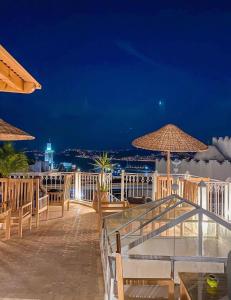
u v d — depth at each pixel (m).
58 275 5.60
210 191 9.02
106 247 4.66
